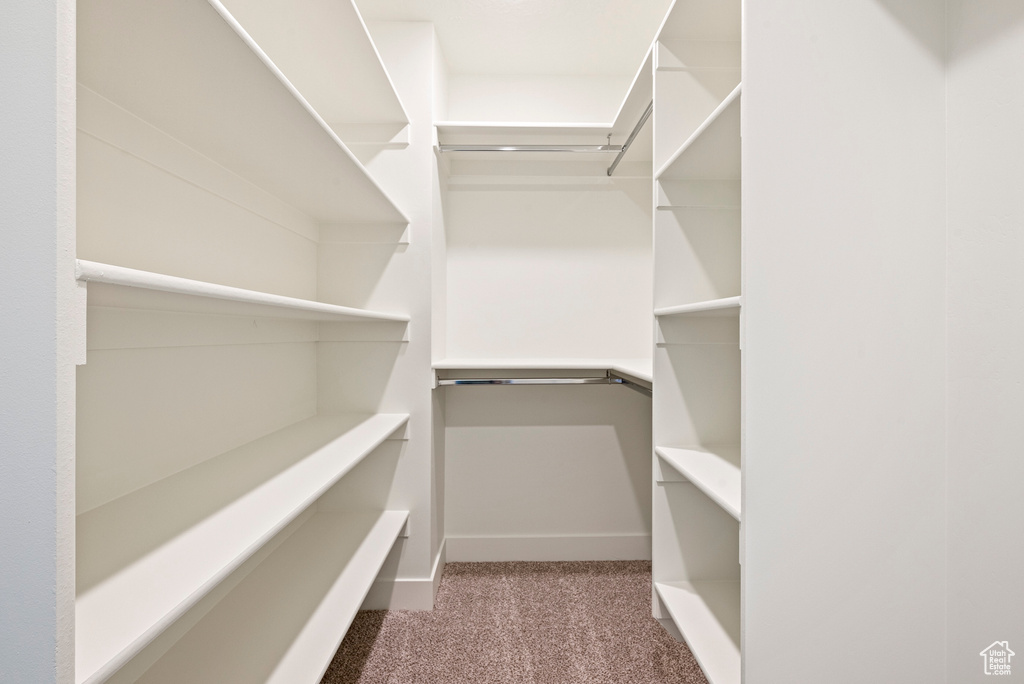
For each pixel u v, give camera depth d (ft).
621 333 8.71
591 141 7.93
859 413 3.76
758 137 3.69
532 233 8.71
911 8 3.80
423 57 7.11
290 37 4.94
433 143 7.14
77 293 1.81
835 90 3.74
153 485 3.84
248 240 5.20
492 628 6.49
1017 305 3.28
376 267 7.15
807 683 3.77
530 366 7.39
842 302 3.74
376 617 6.79
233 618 4.39
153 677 3.57
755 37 3.69
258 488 3.75
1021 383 3.27
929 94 3.80
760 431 3.71
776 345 3.70
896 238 3.77
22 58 1.73
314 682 3.52
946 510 3.80
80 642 1.97
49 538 1.74
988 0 3.45
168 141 3.91
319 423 6.40
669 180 5.77
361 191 5.39
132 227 3.59
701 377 5.83
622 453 8.71
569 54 7.94
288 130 3.72
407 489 7.15
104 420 3.43
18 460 1.75
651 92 6.43
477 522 8.68
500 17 7.00
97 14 2.36
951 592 3.77
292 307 3.34
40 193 1.74
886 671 3.81
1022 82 3.23
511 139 7.82
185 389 4.26
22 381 1.75
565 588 7.59
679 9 5.13
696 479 4.58
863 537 3.77
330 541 6.12
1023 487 3.26
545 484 8.70
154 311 3.85
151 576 2.47
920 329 3.79
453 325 8.66
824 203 3.73
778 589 3.74
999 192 3.38
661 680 5.45
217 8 2.32
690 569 6.02
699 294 5.80
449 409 8.68
